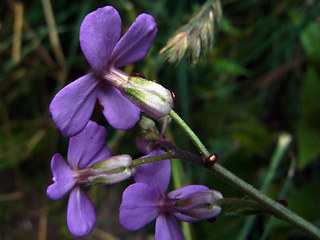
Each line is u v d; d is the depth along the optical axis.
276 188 0.09
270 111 0.10
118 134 0.09
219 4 0.06
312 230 0.06
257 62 0.10
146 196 0.05
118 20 0.05
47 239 0.10
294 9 0.10
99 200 0.10
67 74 0.10
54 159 0.05
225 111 0.10
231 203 0.05
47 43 0.10
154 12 0.09
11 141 0.10
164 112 0.05
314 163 0.09
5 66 0.10
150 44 0.05
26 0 0.10
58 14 0.10
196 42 0.06
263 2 0.10
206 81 0.10
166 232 0.06
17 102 0.10
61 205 0.10
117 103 0.05
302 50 0.10
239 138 0.09
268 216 0.09
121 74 0.05
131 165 0.05
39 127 0.10
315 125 0.09
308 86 0.09
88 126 0.05
